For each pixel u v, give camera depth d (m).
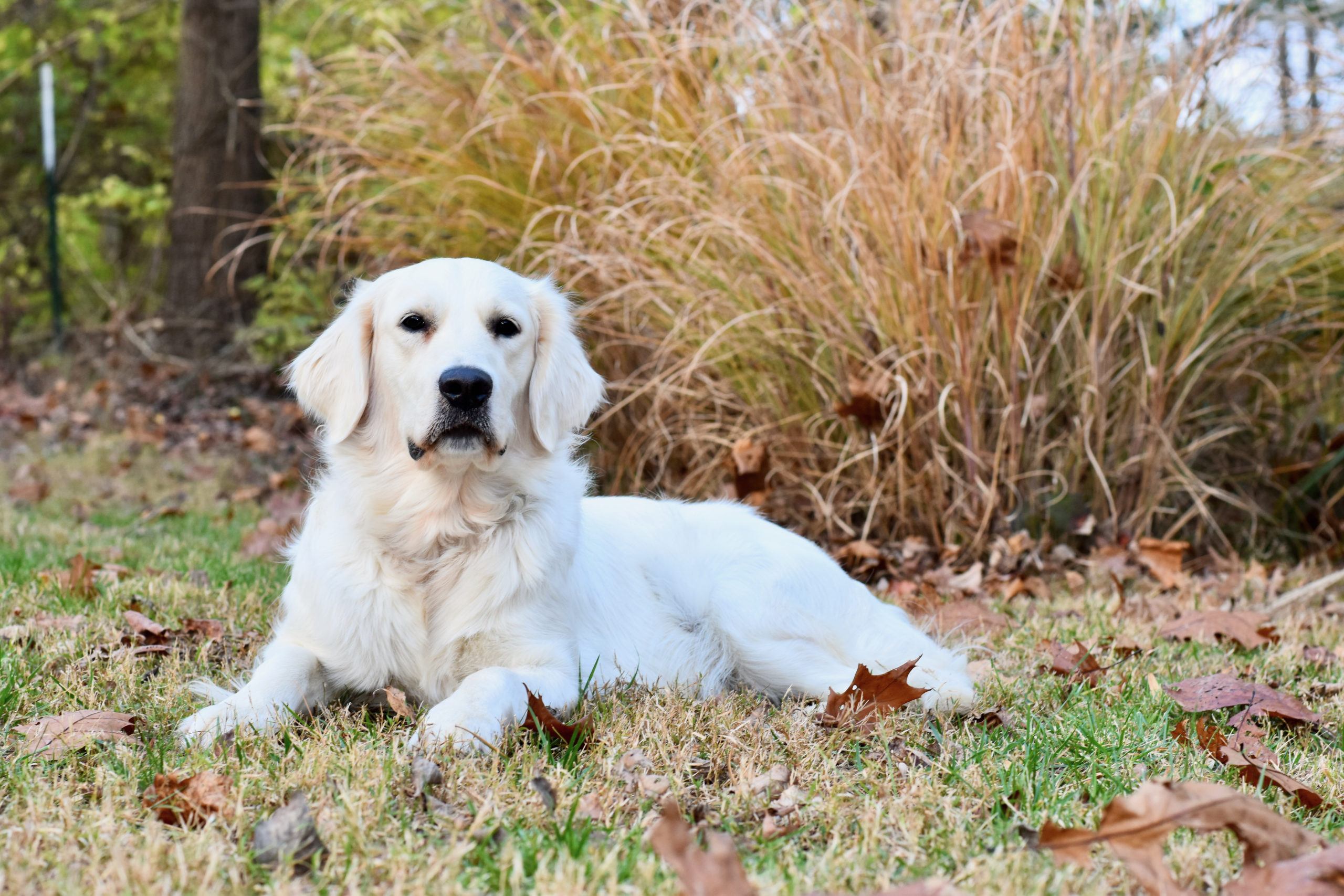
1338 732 3.05
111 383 10.09
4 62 15.39
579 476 3.33
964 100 5.32
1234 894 1.87
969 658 3.80
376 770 2.31
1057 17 5.29
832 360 5.45
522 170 6.30
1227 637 4.09
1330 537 5.95
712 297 5.51
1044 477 5.41
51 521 6.16
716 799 2.35
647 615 3.38
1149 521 5.44
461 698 2.67
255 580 4.52
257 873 1.93
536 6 6.96
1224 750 2.71
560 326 3.28
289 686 2.84
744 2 5.72
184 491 7.34
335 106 7.42
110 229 17.77
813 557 3.55
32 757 2.44
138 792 2.29
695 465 5.88
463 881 1.92
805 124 5.52
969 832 2.20
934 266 5.06
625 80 6.11
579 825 2.14
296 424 8.73
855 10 5.70
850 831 2.24
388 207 7.31
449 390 2.88
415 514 2.99
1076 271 5.09
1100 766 2.60
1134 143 5.57
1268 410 6.19
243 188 11.27
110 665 3.13
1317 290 6.02
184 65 11.27
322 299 9.15
